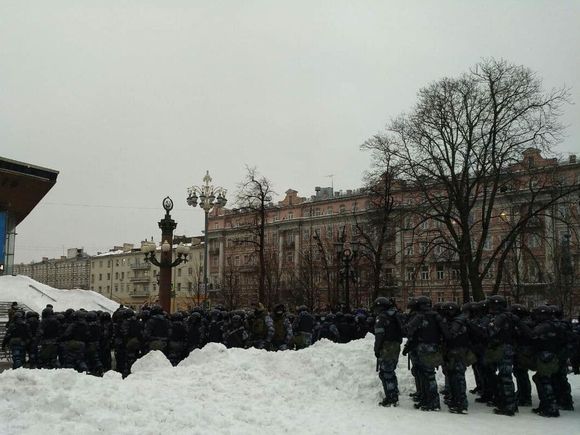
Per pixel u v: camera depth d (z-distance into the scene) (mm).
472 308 11828
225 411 8742
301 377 11594
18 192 44281
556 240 42375
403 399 11047
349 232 73125
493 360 10445
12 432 7129
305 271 57531
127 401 8297
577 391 13336
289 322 16812
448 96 30766
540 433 8656
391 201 34844
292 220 79688
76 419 7617
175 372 11258
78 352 14680
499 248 29828
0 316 28422
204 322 17438
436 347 10328
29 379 8602
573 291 45375
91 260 113750
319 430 8250
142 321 17078
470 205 31125
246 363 11773
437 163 30781
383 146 35219
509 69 30016
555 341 10273
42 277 128375
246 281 78812
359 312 20266
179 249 27750
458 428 8852
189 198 31531
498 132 29719
